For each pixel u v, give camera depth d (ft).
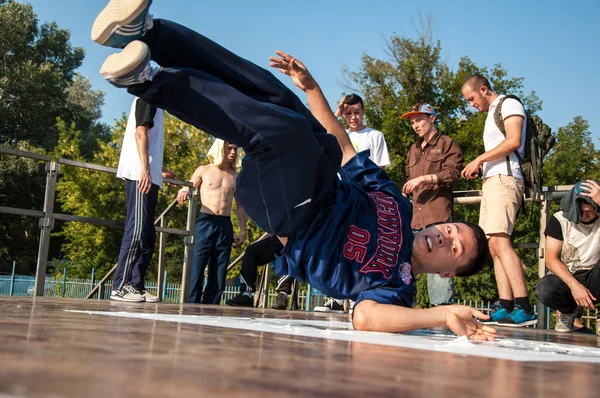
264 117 5.99
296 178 6.26
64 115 85.81
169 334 3.61
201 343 3.09
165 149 59.41
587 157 66.33
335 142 6.66
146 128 13.47
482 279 45.96
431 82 56.18
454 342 4.48
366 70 58.18
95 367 1.81
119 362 1.99
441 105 56.24
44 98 79.92
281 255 7.07
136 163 13.65
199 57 6.27
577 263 12.21
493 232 12.79
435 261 7.37
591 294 11.76
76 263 58.08
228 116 5.99
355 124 15.64
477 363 2.99
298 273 6.77
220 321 6.06
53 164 14.67
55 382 1.46
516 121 12.71
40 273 14.42
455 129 54.29
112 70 5.50
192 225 18.17
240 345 3.13
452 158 14.46
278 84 6.49
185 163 58.54
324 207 6.61
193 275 16.87
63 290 47.26
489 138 13.30
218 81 6.03
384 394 1.74
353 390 1.78
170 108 6.04
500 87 60.90
